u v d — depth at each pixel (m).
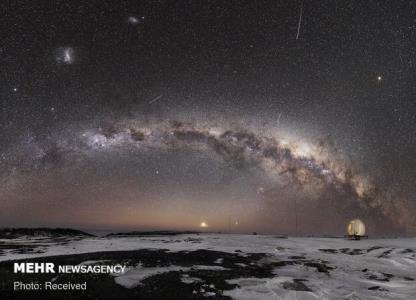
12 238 20.95
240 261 12.20
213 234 24.81
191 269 10.40
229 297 7.95
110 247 15.49
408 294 8.83
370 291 8.96
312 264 12.06
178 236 22.55
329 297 8.30
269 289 8.59
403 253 15.20
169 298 7.79
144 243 17.36
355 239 21.64
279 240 19.78
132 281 8.88
